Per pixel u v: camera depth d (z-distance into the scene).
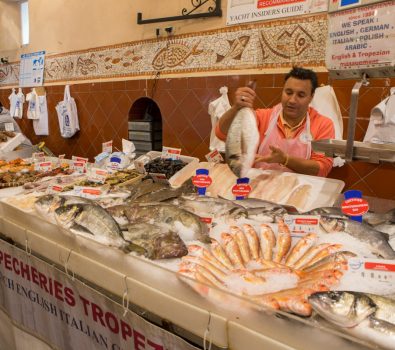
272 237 1.30
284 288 1.01
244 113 1.76
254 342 0.95
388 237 1.27
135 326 1.23
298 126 2.41
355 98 1.43
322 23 2.31
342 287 0.99
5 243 1.82
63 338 1.61
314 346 0.88
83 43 3.91
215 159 2.61
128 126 3.62
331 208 1.53
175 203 1.73
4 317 2.02
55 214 1.51
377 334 0.79
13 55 5.00
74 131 4.16
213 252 1.24
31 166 3.11
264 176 2.04
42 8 4.36
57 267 1.55
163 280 1.16
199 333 1.07
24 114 4.95
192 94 3.04
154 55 3.27
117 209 1.64
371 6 1.33
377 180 2.29
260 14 2.58
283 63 2.53
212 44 2.87
